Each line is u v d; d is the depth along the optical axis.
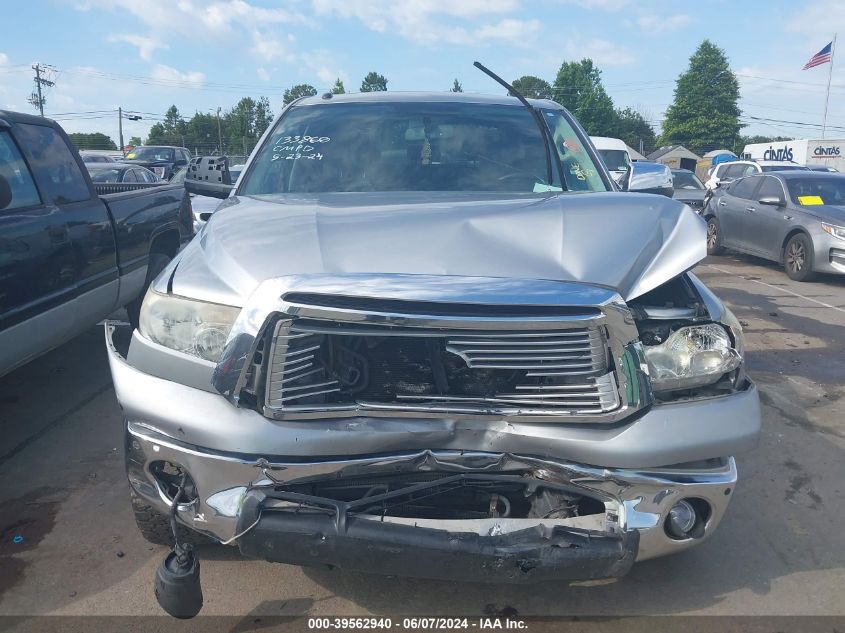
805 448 4.61
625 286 2.50
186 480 2.57
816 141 34.22
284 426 2.40
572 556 2.39
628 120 98.31
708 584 3.14
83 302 4.80
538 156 4.04
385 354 2.46
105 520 3.57
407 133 4.14
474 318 2.30
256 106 87.88
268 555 2.45
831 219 10.20
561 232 2.72
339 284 2.33
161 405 2.50
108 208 5.22
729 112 85.62
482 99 4.48
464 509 2.55
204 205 7.96
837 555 3.39
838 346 6.98
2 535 3.44
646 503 2.49
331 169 3.96
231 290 2.52
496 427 2.43
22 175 4.36
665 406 2.50
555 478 2.45
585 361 2.39
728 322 2.76
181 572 2.54
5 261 3.93
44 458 4.22
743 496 3.94
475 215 2.87
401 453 2.43
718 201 12.98
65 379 5.52
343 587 3.06
